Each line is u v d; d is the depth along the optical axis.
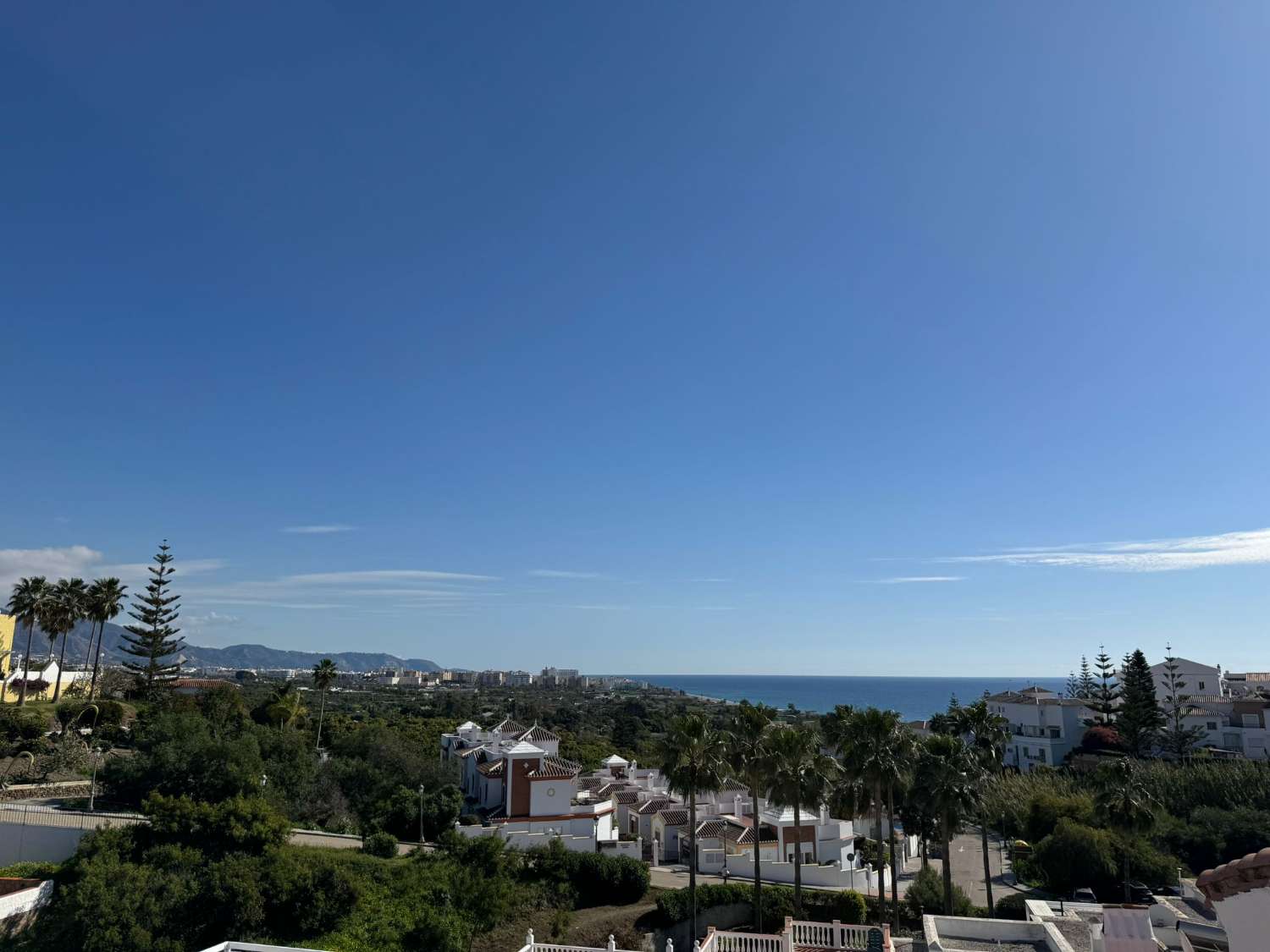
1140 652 94.31
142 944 39.41
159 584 101.69
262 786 61.94
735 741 55.09
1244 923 11.32
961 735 66.75
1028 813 75.06
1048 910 26.81
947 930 25.41
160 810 48.03
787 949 29.72
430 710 166.62
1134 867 59.59
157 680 100.25
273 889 43.59
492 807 68.06
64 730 75.56
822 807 73.06
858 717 55.28
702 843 69.50
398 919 45.06
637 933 51.88
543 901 53.19
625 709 196.75
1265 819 62.06
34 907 42.53
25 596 91.00
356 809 66.12
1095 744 97.38
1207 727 95.88
